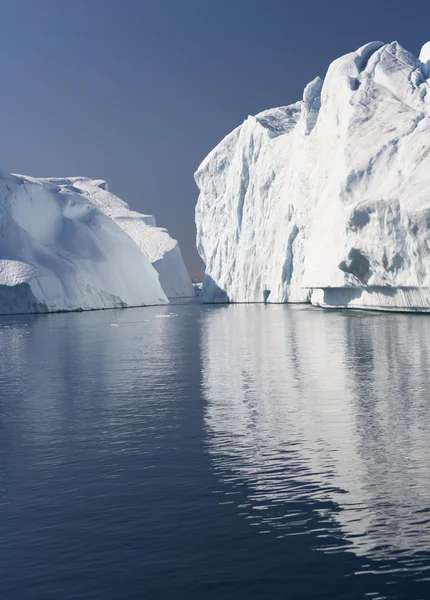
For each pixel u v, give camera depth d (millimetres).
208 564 6676
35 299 74438
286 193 85188
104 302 86375
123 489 9070
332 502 8188
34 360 25828
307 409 13875
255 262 95938
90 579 6477
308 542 7066
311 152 72938
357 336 29953
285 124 101312
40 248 82562
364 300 51594
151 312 73125
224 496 8602
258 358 23656
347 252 45344
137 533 7516
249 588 6180
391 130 50406
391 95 54938
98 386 18391
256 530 7445
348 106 56625
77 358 26078
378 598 5910
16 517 8180
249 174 100312
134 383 18703
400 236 40812
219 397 15820
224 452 10750
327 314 50438
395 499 8172
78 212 93062
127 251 97812
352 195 48125
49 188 94125
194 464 10141
